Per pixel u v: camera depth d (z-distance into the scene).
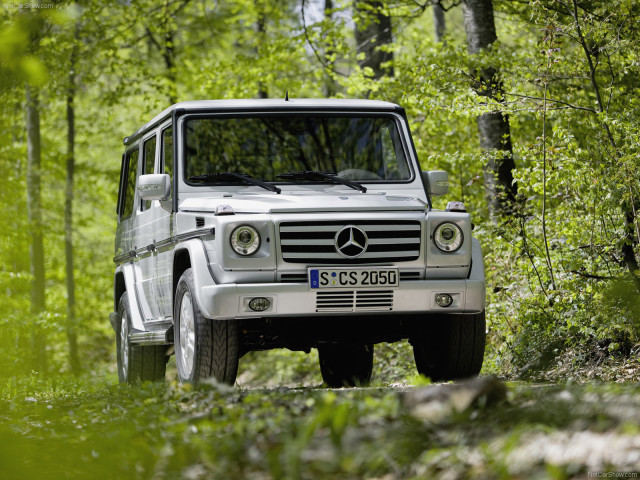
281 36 41.38
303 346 17.48
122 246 22.11
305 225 15.00
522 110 21.70
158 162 18.23
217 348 14.94
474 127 31.16
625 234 18.91
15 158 42.84
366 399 9.73
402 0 37.09
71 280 51.62
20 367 35.59
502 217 23.81
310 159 17.23
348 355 21.17
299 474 7.43
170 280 16.77
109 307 60.22
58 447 9.22
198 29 52.16
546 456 6.86
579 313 18.83
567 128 22.25
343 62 42.56
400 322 16.75
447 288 15.34
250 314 14.62
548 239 21.08
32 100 45.72
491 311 21.03
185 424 9.89
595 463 6.57
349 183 16.84
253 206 15.27
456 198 30.09
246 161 17.05
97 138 55.75
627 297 14.59
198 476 7.90
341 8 43.16
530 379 19.11
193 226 15.88
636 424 7.26
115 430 10.06
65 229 51.38
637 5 19.73
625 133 19.05
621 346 18.41
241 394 13.22
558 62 20.80
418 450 7.66
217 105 17.44
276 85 43.34
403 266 15.34
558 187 20.14
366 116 17.78
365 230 15.16
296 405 10.88
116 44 45.81
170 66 51.19
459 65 25.67
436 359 17.00
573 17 20.33
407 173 17.48
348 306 14.99
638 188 18.39
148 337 17.95
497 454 6.98
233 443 8.55
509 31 38.72
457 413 8.48
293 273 14.94
